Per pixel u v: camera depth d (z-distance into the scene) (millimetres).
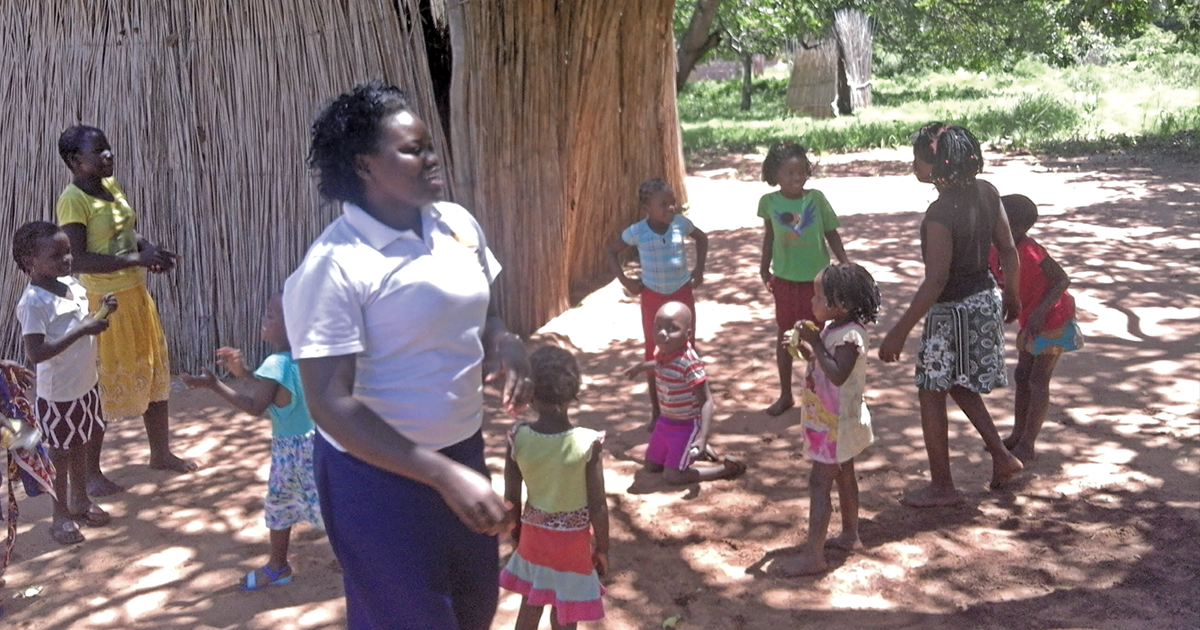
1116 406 5945
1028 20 25234
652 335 5996
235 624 4176
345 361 2633
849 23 27984
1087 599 4023
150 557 4816
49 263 4816
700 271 6148
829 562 4438
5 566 4418
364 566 2832
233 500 5422
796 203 5969
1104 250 9656
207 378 4164
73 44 7512
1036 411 5215
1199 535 4461
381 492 2783
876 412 6113
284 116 7418
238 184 7516
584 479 3658
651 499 5168
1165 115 20531
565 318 8445
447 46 8109
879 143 19375
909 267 9477
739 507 5035
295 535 4941
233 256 7574
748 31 24141
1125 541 4457
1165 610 3916
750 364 7191
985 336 4738
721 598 4211
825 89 27594
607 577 4418
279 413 4324
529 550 3734
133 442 6316
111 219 5469
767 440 5875
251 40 7395
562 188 8320
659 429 5395
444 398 2785
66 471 5000
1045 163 15711
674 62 12156
